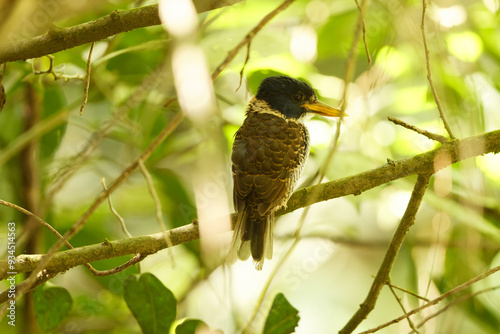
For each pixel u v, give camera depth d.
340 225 11.41
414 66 10.52
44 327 7.21
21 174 8.83
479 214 8.80
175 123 4.92
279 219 10.95
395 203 11.25
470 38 10.07
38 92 8.77
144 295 7.12
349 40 10.88
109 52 9.05
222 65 5.00
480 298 9.17
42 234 8.88
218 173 6.74
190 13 4.91
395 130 10.77
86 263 6.29
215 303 9.61
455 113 8.84
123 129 9.39
